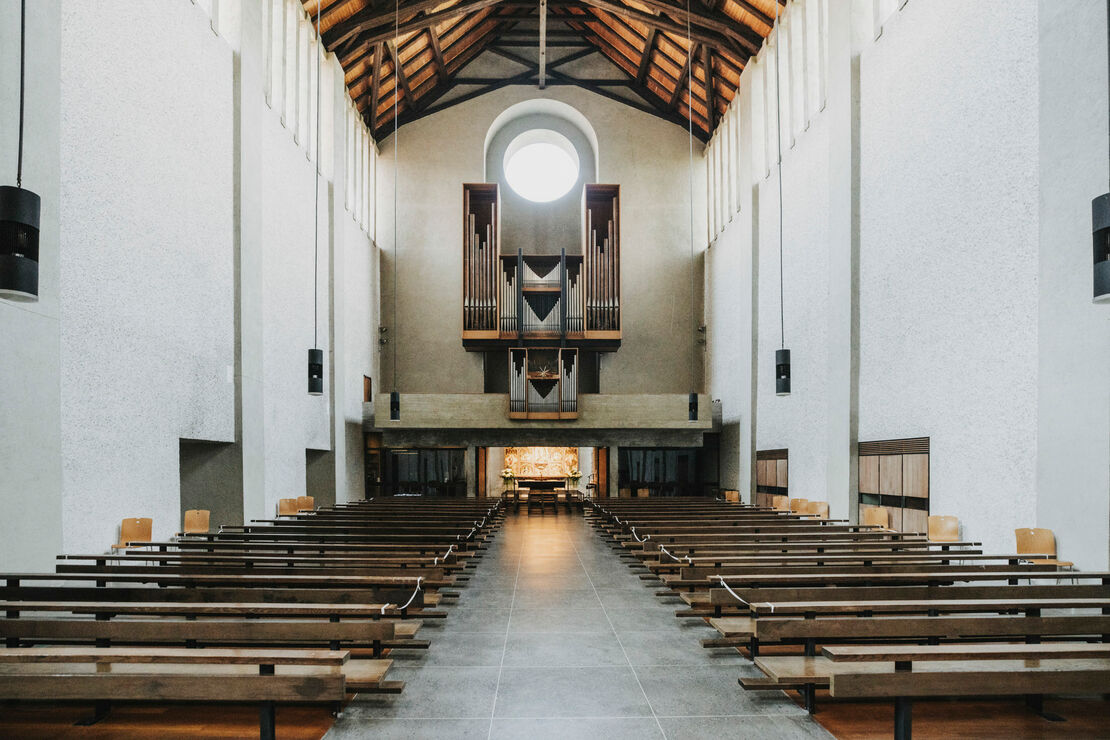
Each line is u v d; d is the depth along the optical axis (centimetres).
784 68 1469
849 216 1118
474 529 975
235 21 1074
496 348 1975
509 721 423
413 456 1928
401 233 2030
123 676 327
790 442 1420
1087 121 647
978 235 813
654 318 2059
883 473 1034
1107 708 444
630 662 537
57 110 636
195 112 949
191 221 935
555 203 2134
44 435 618
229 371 1045
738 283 1752
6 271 445
